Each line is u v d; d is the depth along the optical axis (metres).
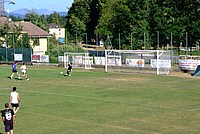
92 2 140.75
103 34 108.50
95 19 140.38
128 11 97.50
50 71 67.38
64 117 29.03
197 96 38.41
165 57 64.75
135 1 96.94
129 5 99.62
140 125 25.98
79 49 90.94
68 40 131.25
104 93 41.09
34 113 30.69
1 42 91.25
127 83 49.53
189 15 91.25
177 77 55.88
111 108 32.41
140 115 29.36
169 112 30.44
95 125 26.20
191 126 25.55
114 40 97.00
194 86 45.94
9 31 91.38
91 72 65.06
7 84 50.19
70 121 27.61
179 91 41.91
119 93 40.94
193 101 35.44
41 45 104.75
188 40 89.31
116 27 101.12
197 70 57.69
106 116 29.16
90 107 33.03
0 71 68.50
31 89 45.06
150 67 62.84
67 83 50.28
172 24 89.56
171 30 88.44
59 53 86.12
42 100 37.06
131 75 59.44
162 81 51.25
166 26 89.50
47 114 30.25
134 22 95.00
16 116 29.56
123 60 66.69
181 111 30.81
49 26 167.50
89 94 40.50
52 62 80.19
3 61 85.38
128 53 66.38
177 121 27.11
